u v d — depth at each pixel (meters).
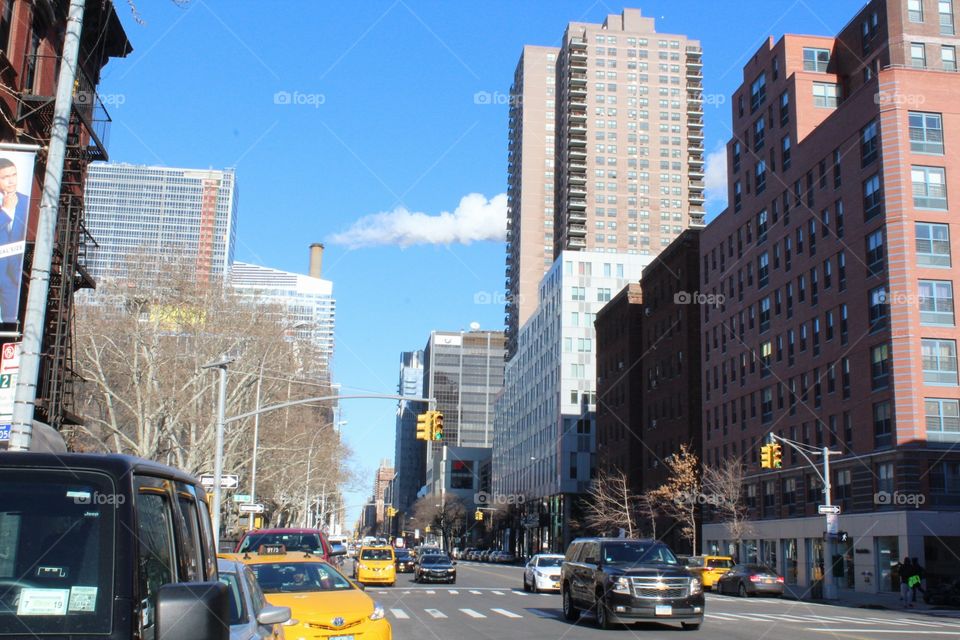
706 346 74.44
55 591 4.05
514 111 182.12
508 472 141.38
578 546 23.88
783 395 60.19
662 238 156.12
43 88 25.27
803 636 19.77
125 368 45.62
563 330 108.25
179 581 4.97
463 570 71.62
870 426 48.97
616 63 161.75
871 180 50.31
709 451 72.50
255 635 7.62
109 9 28.38
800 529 56.19
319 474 75.06
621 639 18.86
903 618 28.39
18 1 23.70
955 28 58.50
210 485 31.41
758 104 66.88
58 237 25.81
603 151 158.25
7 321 17.12
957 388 46.31
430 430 29.83
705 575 46.84
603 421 98.50
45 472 4.25
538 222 168.88
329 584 14.08
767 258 63.84
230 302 48.50
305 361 61.12
